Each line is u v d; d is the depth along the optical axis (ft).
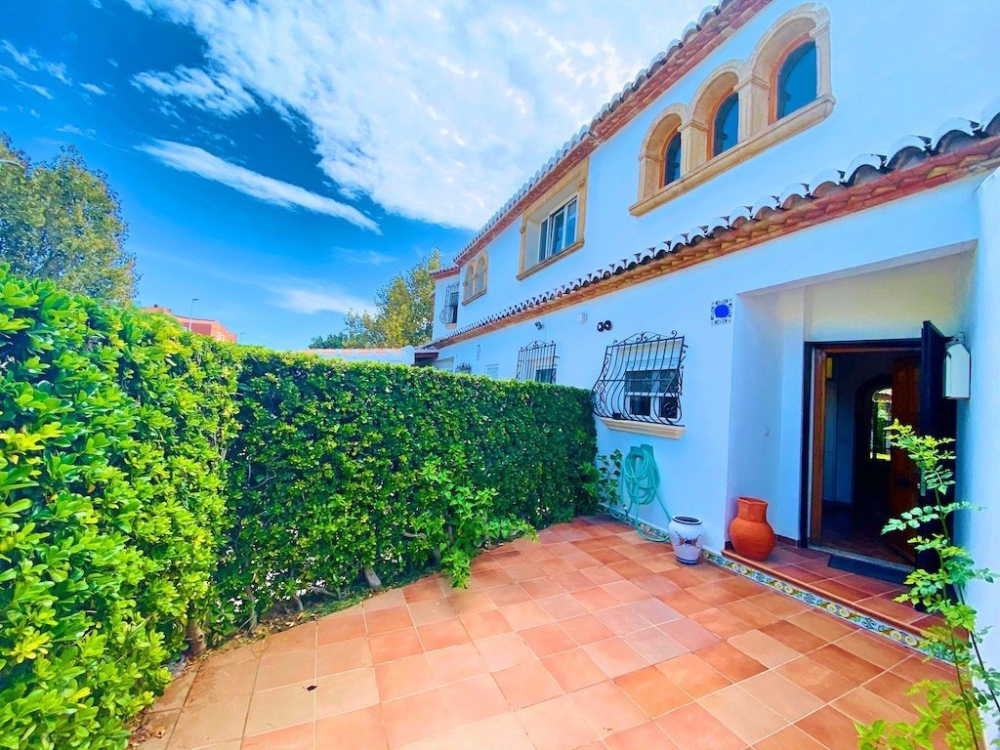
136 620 8.19
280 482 12.92
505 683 10.16
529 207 41.37
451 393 17.46
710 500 17.94
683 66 23.75
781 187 18.49
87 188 68.74
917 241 11.94
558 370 30.32
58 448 6.94
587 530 21.44
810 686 10.19
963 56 13.33
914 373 17.92
